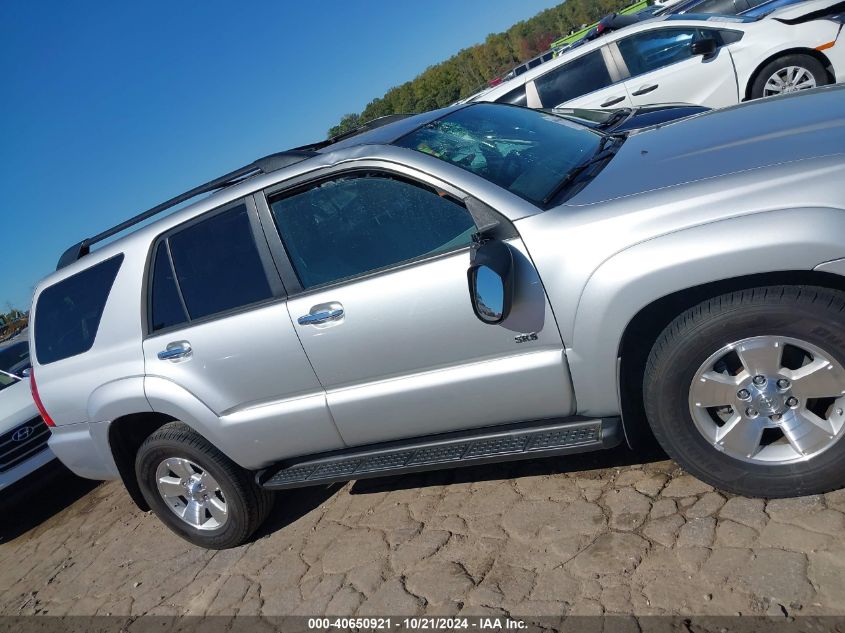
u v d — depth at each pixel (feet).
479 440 10.91
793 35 23.53
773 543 8.63
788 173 8.35
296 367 11.68
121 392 13.41
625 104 26.99
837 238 7.90
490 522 11.30
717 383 8.98
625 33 26.89
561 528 10.46
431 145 11.25
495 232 9.78
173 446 13.42
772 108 10.82
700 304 8.78
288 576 12.17
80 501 20.67
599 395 9.81
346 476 11.75
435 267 10.25
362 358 11.07
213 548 14.15
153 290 13.14
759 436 9.07
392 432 11.53
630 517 10.07
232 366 12.19
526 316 9.75
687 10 39.37
